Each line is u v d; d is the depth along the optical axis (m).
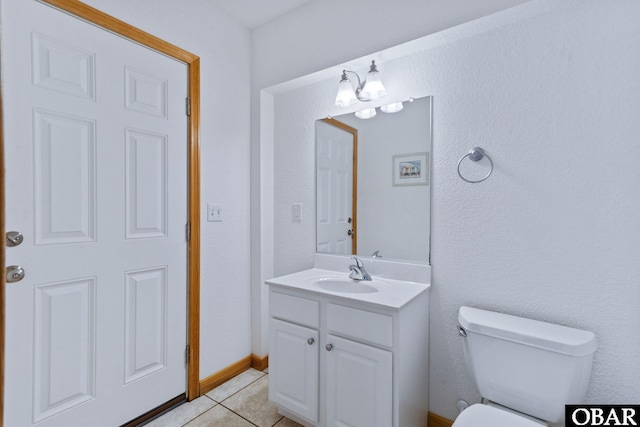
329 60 1.89
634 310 1.24
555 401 1.19
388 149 1.81
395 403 1.37
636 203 1.23
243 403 1.87
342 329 1.50
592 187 1.30
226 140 2.08
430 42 1.62
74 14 1.40
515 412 1.29
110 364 1.55
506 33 1.47
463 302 1.59
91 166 1.47
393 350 1.36
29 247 1.30
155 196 1.71
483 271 1.54
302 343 1.62
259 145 2.21
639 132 1.22
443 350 1.64
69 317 1.42
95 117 1.47
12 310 1.27
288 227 2.24
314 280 1.79
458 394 1.61
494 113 1.50
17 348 1.28
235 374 2.16
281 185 2.26
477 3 1.44
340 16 1.85
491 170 1.51
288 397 1.68
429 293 1.68
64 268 1.40
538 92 1.40
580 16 1.32
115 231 1.55
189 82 1.85
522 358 1.25
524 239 1.44
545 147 1.39
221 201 2.05
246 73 2.22
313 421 1.58
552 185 1.38
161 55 1.72
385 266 1.82
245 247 2.22
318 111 2.09
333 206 2.03
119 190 1.56
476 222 1.55
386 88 1.82
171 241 1.78
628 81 1.24
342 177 1.99
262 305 2.24
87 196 1.46
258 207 2.22
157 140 1.71
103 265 1.52
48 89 1.33
